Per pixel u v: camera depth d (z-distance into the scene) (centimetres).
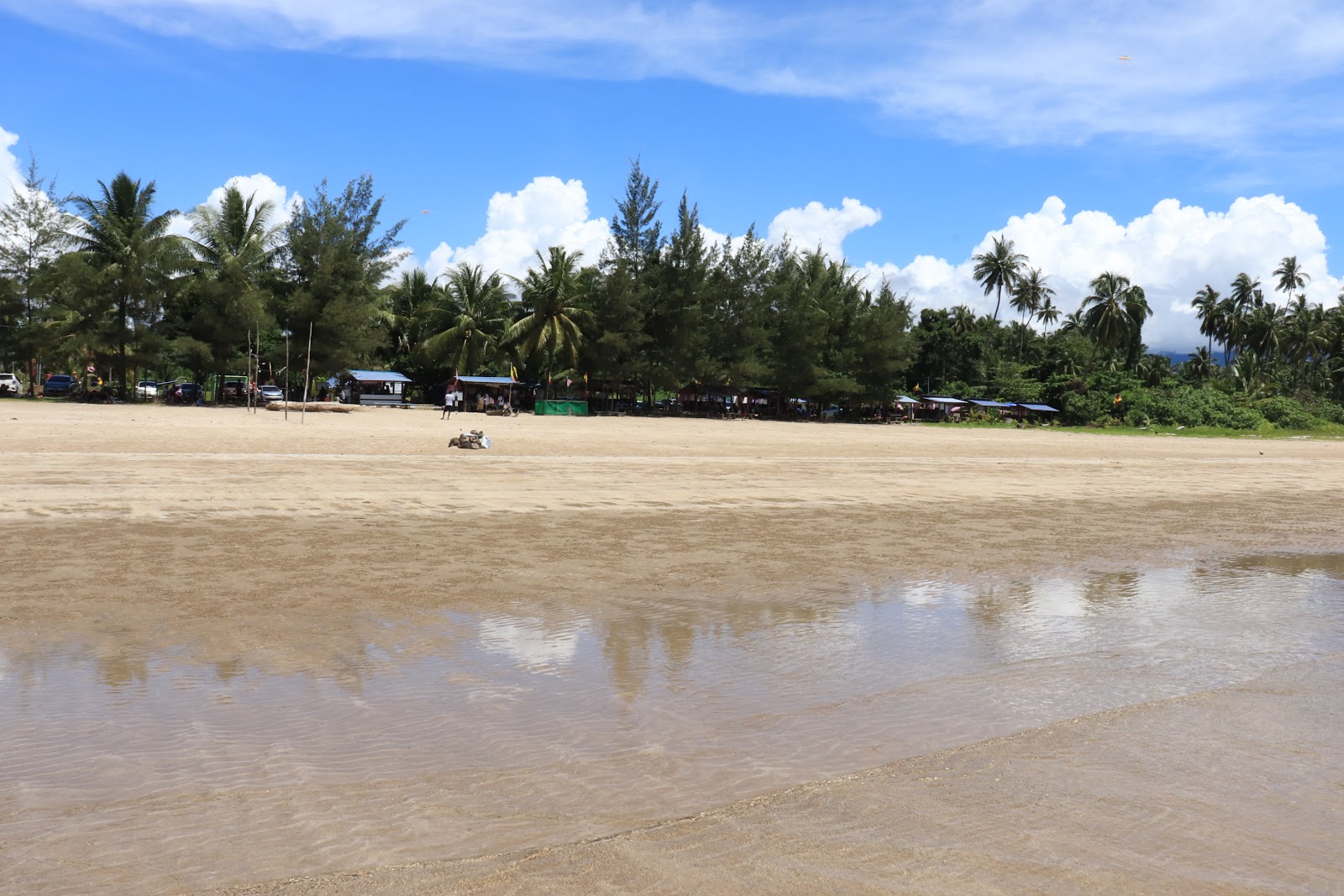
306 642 655
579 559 1009
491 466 2067
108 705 515
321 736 473
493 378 6253
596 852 345
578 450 2694
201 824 368
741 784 416
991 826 371
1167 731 494
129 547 991
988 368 9650
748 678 595
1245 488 2195
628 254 6962
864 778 424
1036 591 907
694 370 6988
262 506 1321
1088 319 9869
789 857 341
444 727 488
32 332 5481
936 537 1251
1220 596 901
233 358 6028
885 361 7619
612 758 448
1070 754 457
